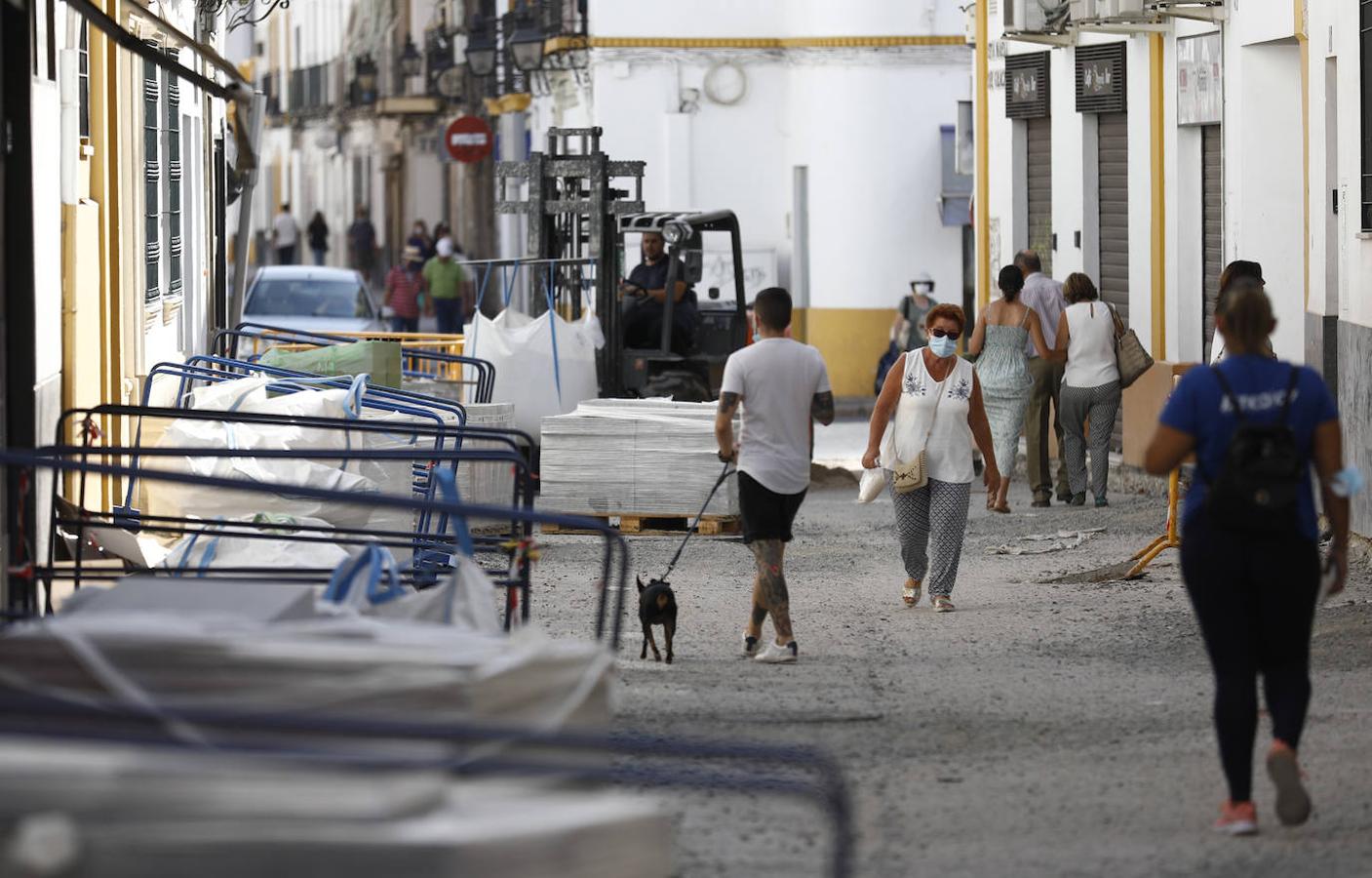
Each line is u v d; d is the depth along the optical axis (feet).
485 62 396.57
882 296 356.59
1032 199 260.21
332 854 50.29
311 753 53.52
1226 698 76.07
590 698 63.72
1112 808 81.30
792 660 117.08
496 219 500.74
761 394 116.88
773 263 373.61
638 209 215.51
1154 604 137.59
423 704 58.13
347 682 57.62
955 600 142.31
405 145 634.84
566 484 179.63
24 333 109.60
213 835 50.08
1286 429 75.61
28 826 49.37
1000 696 105.91
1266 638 76.79
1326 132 168.55
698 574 157.07
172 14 196.65
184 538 123.75
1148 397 214.07
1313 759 88.84
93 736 53.98
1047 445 202.39
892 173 355.77
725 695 106.01
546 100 430.61
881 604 140.77
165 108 189.57
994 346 198.29
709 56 371.15
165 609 67.05
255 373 157.99
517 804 55.36
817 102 359.87
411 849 50.44
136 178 166.81
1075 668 114.32
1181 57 210.79
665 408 181.57
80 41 140.26
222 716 53.93
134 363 164.96
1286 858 72.84
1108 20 212.43
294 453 95.25
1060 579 150.61
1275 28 183.42
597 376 214.69
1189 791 83.92
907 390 136.15
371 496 72.84
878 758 90.99
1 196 108.47
